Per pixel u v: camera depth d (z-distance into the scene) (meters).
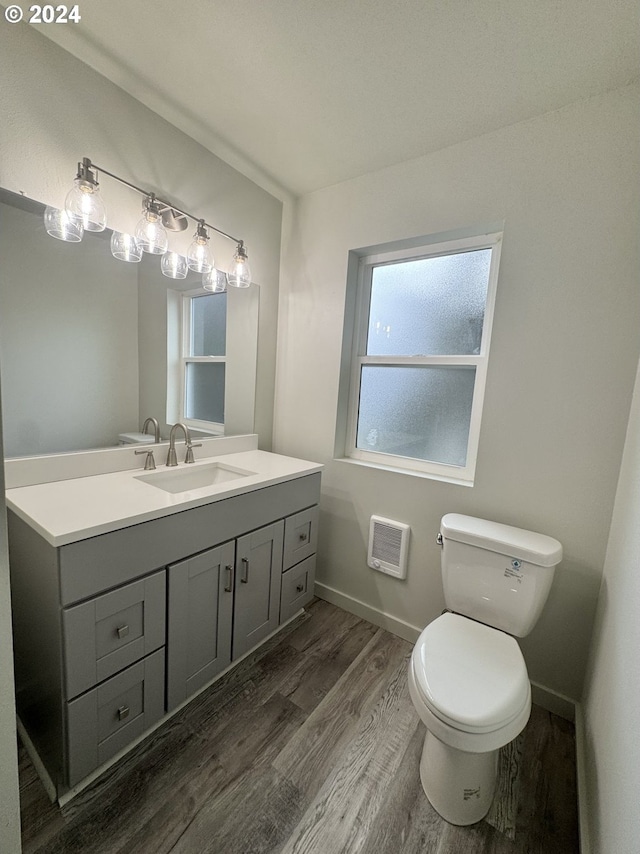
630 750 0.77
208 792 1.13
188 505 1.26
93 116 1.33
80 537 0.99
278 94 1.40
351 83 1.32
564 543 1.45
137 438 1.65
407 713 1.44
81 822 1.04
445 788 1.09
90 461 1.49
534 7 1.01
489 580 1.41
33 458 1.34
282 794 1.14
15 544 1.17
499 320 1.53
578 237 1.36
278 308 2.27
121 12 1.11
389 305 2.00
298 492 1.80
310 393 2.18
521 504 1.53
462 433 1.80
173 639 1.28
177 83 1.39
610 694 1.01
